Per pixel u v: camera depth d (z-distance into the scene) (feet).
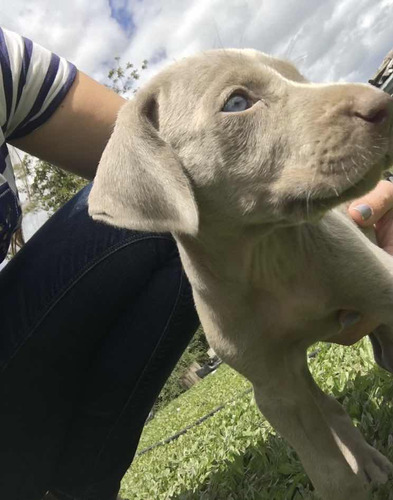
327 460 0.84
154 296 1.02
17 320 0.94
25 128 0.94
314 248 0.79
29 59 0.92
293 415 0.87
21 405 0.94
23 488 0.98
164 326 1.02
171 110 0.79
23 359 0.93
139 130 0.75
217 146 0.75
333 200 0.69
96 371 1.01
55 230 0.99
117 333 1.01
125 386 1.01
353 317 0.83
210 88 0.76
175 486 1.46
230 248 0.80
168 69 0.81
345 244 0.79
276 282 0.82
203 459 1.51
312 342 0.89
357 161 0.65
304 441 0.86
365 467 0.86
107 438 1.02
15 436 0.95
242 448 1.36
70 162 1.02
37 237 1.01
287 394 0.86
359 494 0.81
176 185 0.72
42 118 0.95
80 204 1.01
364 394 1.15
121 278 0.99
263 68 0.75
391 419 0.98
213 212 0.78
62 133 0.98
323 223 0.80
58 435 1.00
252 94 0.74
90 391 1.01
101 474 1.03
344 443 0.88
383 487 0.78
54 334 0.95
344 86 0.69
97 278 0.97
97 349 1.02
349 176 0.66
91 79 1.04
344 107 0.66
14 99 0.89
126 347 1.00
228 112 0.74
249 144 0.73
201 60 0.78
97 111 1.00
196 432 2.04
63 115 0.97
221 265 0.82
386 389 1.09
